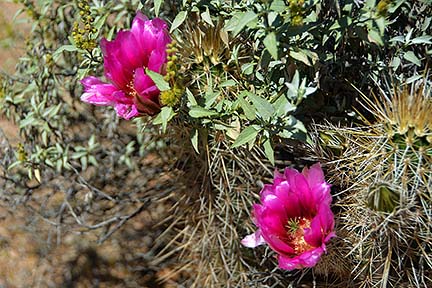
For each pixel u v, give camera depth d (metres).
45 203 1.17
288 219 0.87
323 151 0.93
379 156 0.86
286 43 0.88
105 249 1.14
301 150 0.97
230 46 0.94
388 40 0.91
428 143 0.83
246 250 1.02
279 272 1.01
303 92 0.84
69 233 1.16
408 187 0.85
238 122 0.91
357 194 0.88
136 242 1.13
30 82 1.16
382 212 0.84
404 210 0.84
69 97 1.15
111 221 1.14
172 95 0.86
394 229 0.85
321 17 0.92
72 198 1.16
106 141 1.16
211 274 1.04
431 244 0.87
